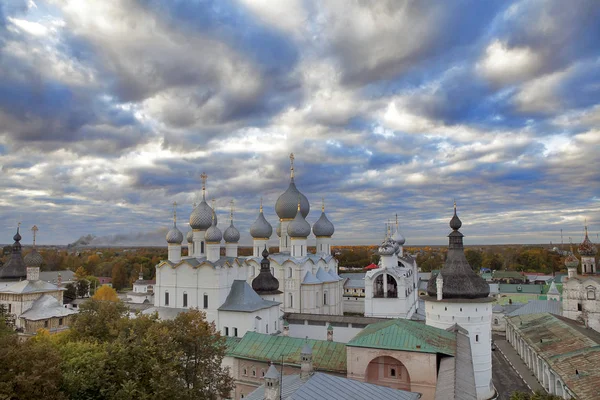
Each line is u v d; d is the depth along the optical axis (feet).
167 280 303.27
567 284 345.72
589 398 185.37
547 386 252.01
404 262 391.04
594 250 359.25
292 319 301.02
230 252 380.17
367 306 334.85
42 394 134.72
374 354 181.37
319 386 121.29
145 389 156.35
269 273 313.53
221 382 189.88
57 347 170.30
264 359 213.25
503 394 250.98
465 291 233.55
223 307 278.67
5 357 132.26
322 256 407.03
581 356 231.30
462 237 250.37
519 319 364.17
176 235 335.88
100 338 203.82
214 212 383.86
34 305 319.88
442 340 189.67
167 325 181.27
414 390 173.17
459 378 137.49
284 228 428.15
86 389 150.92
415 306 414.82
